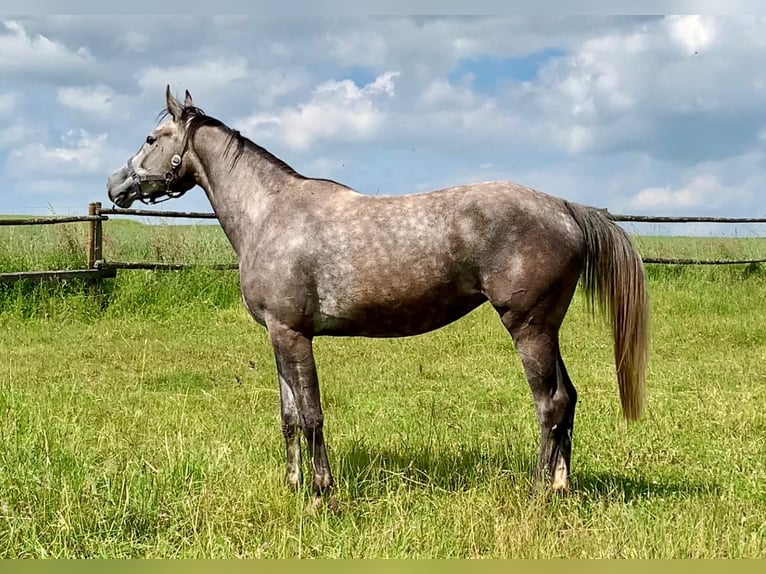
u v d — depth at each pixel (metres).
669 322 11.99
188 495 4.47
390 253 4.52
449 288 4.56
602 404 7.30
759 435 6.24
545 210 4.52
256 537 4.11
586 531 4.07
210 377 8.59
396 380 8.50
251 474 4.98
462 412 7.04
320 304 4.70
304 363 4.76
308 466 5.19
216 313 12.46
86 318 11.80
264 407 7.40
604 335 11.23
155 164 5.41
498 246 4.44
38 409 6.07
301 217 4.73
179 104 5.40
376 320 4.70
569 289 4.56
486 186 4.58
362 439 5.86
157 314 12.26
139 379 8.43
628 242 4.68
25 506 4.18
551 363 4.55
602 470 5.39
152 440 5.65
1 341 10.27
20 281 11.76
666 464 5.54
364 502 4.61
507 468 5.23
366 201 4.71
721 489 4.96
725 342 10.75
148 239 15.06
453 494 4.68
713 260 16.33
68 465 4.64
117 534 4.02
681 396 7.65
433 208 4.54
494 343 10.58
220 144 5.22
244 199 5.07
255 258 4.82
